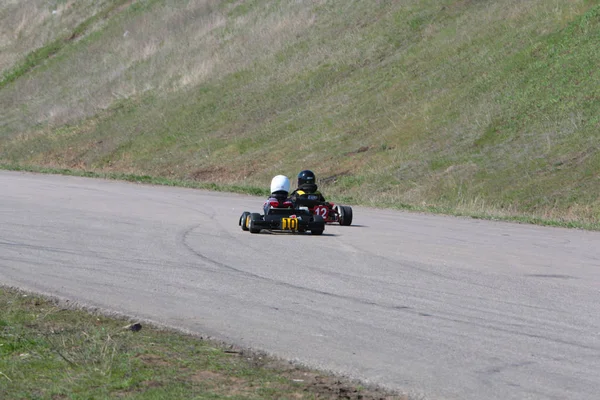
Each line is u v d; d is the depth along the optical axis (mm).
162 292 18094
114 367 12359
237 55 86562
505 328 15062
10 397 10891
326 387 11492
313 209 31891
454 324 15359
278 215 28844
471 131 55531
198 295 17812
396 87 67188
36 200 40438
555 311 16594
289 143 65750
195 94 82375
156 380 11734
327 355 13141
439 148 55219
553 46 60188
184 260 22453
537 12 66500
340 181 55844
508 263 23203
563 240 29750
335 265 22094
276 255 23703
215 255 23469
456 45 68562
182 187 52375
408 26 76625
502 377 12023
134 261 22172
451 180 49688
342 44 79438
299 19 87750
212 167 66562
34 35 115188
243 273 20578
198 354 13195
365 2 85250
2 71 109000
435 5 77812
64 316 15945
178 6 103500
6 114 96000
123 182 54969
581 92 53812
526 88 57281
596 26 59344
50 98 96188
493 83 60125
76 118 87812
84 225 30281
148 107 84312
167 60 92688
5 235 26984
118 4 112812
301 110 71062
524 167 48438
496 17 69562
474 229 32781
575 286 19578
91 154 78188
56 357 12883
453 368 12453
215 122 75438
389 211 40719
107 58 99750
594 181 44562
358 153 59500
